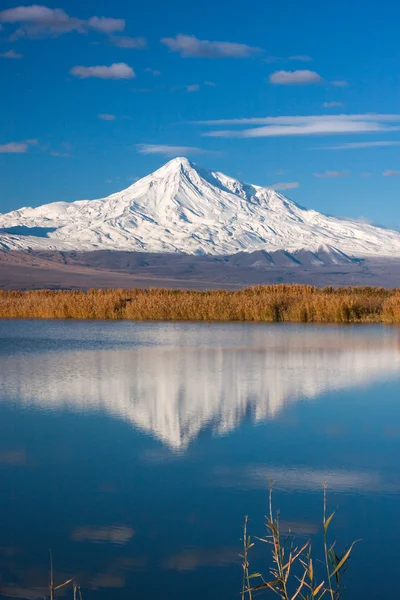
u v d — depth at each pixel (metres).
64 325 40.06
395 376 21.02
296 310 44.16
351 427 14.60
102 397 17.66
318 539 9.07
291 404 17.00
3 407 16.55
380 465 12.05
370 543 8.93
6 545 8.91
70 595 7.74
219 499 10.40
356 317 43.41
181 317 45.41
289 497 10.52
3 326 39.22
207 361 24.28
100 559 8.57
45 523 9.54
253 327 38.78
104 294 54.06
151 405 16.78
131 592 7.80
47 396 17.81
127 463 12.16
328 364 23.48
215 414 15.82
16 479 11.32
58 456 12.52
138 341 30.98
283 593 6.98
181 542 8.93
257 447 13.16
